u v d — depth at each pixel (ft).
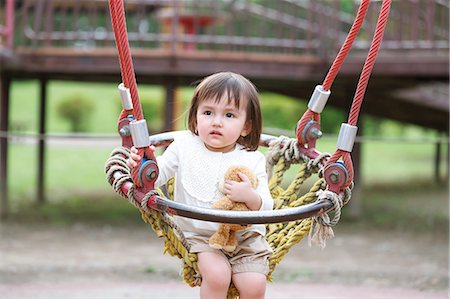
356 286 23.70
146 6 40.68
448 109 46.09
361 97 10.02
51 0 33.32
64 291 21.98
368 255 30.25
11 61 32.50
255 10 34.99
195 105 10.93
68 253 29.40
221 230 10.27
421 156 79.00
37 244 31.32
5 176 36.76
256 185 10.68
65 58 33.14
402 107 48.14
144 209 9.91
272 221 9.70
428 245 32.91
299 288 23.09
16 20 39.60
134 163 9.77
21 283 23.17
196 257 10.44
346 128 10.07
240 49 41.47
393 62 32.94
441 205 45.91
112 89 101.30
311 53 34.68
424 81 36.29
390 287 23.63
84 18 56.44
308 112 11.27
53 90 99.96
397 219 40.06
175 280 24.38
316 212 9.99
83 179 55.11
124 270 25.96
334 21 33.22
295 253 30.63
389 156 78.54
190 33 38.47
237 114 10.68
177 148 11.09
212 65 32.94
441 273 26.40
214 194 10.75
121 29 9.53
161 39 32.83
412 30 32.86
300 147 11.52
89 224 37.09
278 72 33.22
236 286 10.44
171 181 11.27
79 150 71.56
